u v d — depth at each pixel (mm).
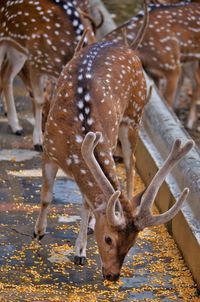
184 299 9570
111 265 8977
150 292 9703
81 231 10219
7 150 13414
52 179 10336
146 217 8852
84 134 9633
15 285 9672
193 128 15219
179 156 8906
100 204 9195
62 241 10789
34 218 11320
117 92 10312
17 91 15875
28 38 12945
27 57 13141
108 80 10188
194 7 14875
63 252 10516
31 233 10922
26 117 14758
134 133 11164
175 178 11328
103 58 10492
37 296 9445
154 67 14617
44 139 10109
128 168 11469
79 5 14070
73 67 10219
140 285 9844
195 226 10188
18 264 10172
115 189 9242
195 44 14844
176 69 14750
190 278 10008
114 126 10039
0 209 11508
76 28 12703
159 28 14523
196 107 15844
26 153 13367
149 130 12836
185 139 11680
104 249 9000
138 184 12492
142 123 13203
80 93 9852
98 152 9484
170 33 14594
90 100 9820
